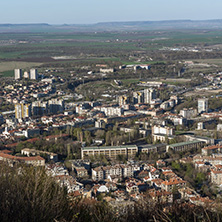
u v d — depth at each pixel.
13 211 50.81
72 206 56.22
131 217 57.50
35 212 51.19
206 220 54.88
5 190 52.66
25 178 55.34
